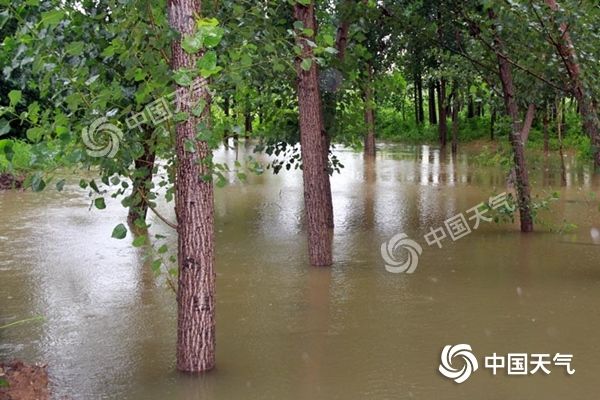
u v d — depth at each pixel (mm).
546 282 9242
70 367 6344
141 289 8992
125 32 5824
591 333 7230
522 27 9570
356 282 9312
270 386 5895
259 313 7977
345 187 19609
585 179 20969
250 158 6441
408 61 15391
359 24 12781
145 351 6754
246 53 6520
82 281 9367
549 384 5961
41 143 5715
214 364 6289
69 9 6555
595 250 11172
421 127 47562
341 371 6230
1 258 10680
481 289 8914
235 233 12727
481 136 42031
